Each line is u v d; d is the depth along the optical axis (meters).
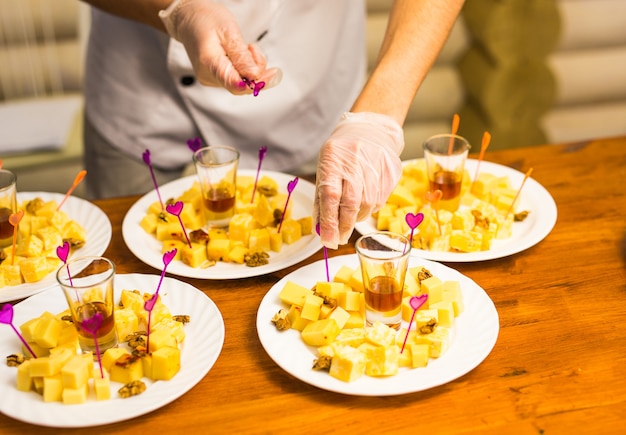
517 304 1.34
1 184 1.52
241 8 1.79
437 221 1.45
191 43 1.55
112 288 1.21
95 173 2.09
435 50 1.56
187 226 1.59
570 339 1.24
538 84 3.17
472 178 1.76
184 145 2.02
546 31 3.07
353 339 1.20
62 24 2.90
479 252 1.45
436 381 1.12
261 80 1.46
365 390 1.11
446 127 3.30
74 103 2.92
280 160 2.08
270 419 1.10
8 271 1.41
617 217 1.59
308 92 1.98
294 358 1.19
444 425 1.08
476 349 1.19
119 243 1.56
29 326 1.22
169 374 1.15
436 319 1.23
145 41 1.89
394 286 1.23
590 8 3.11
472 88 3.20
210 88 1.90
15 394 1.14
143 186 2.04
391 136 1.43
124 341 1.27
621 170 1.78
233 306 1.35
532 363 1.20
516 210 1.62
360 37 2.11
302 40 1.92
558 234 1.54
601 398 1.12
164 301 1.34
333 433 1.07
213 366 1.21
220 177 1.55
